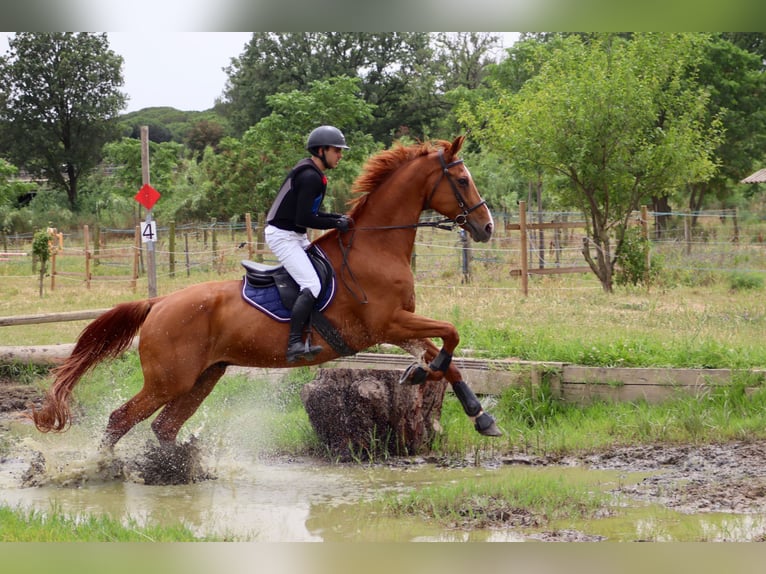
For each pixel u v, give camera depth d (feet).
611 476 23.02
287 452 27.07
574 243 91.66
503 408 29.14
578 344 31.78
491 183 117.50
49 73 196.85
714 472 22.74
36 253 70.74
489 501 20.31
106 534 17.25
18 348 37.76
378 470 24.76
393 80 181.78
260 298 22.84
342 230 23.06
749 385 28.30
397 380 26.11
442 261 81.97
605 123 60.13
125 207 171.32
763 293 59.31
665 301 53.42
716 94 110.52
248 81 185.78
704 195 137.08
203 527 19.06
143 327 23.38
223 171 120.06
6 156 196.95
